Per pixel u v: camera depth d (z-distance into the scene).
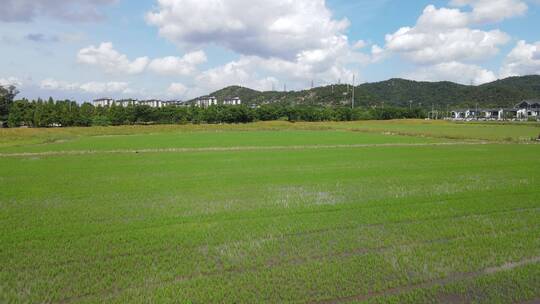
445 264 9.88
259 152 42.16
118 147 48.75
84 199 17.94
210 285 8.59
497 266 9.86
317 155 38.78
